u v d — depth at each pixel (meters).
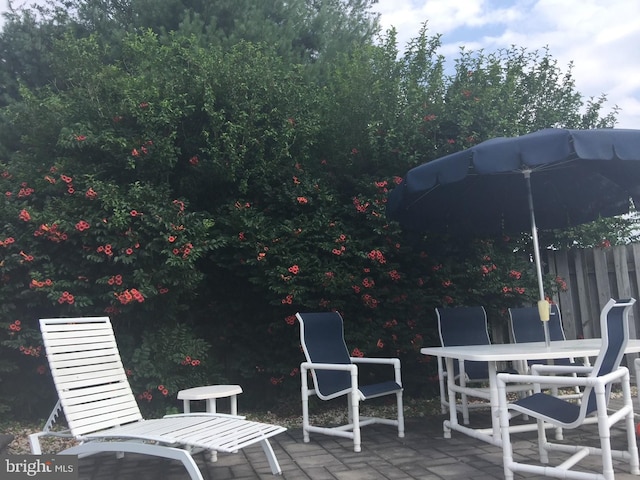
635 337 6.99
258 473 3.89
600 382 3.03
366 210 6.14
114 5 9.40
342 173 6.73
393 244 6.22
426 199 5.24
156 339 5.63
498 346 4.71
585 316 7.14
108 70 6.00
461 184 5.21
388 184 6.28
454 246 6.60
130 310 5.43
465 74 6.91
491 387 4.03
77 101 5.96
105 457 4.60
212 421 3.82
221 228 5.95
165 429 3.56
